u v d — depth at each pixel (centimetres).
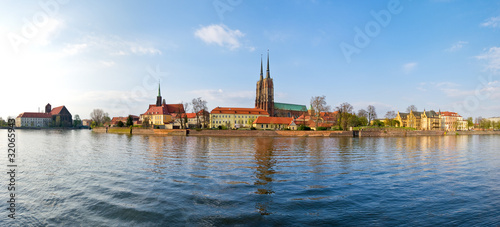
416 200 2206
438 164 4025
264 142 8138
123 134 14325
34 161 4072
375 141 9325
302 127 12975
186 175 3044
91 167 3547
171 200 2152
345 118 13712
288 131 12194
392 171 3406
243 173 3169
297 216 1831
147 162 3953
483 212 1941
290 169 3444
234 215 1841
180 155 4766
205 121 15512
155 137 11038
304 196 2275
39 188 2525
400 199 2228
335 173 3225
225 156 4641
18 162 3975
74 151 5444
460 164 4044
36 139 9612
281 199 2189
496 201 2197
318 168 3538
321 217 1817
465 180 2947
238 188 2502
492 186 2686
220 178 2900
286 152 5309
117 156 4625
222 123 19925
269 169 3431
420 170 3506
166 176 2995
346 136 12544
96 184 2655
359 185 2666
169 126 15725
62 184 2666
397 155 5075
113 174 3103
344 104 13862
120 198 2212
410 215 1873
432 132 15700
